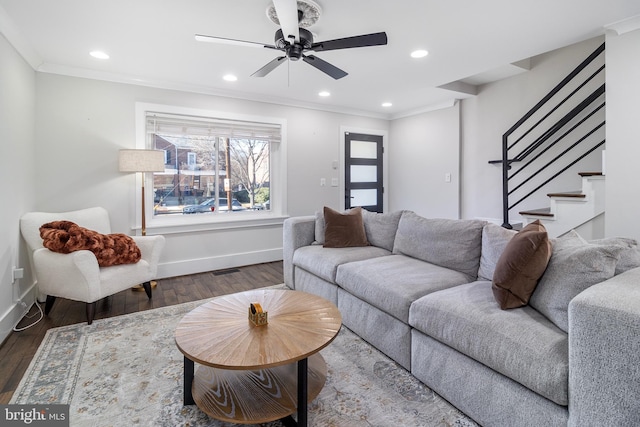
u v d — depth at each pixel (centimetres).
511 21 241
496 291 164
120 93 357
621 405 104
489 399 148
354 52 298
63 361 208
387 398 174
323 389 181
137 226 372
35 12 225
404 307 195
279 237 476
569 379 118
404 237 283
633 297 111
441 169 507
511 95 428
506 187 371
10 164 256
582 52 368
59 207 330
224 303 197
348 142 537
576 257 143
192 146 421
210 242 425
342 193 532
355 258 281
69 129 333
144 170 334
